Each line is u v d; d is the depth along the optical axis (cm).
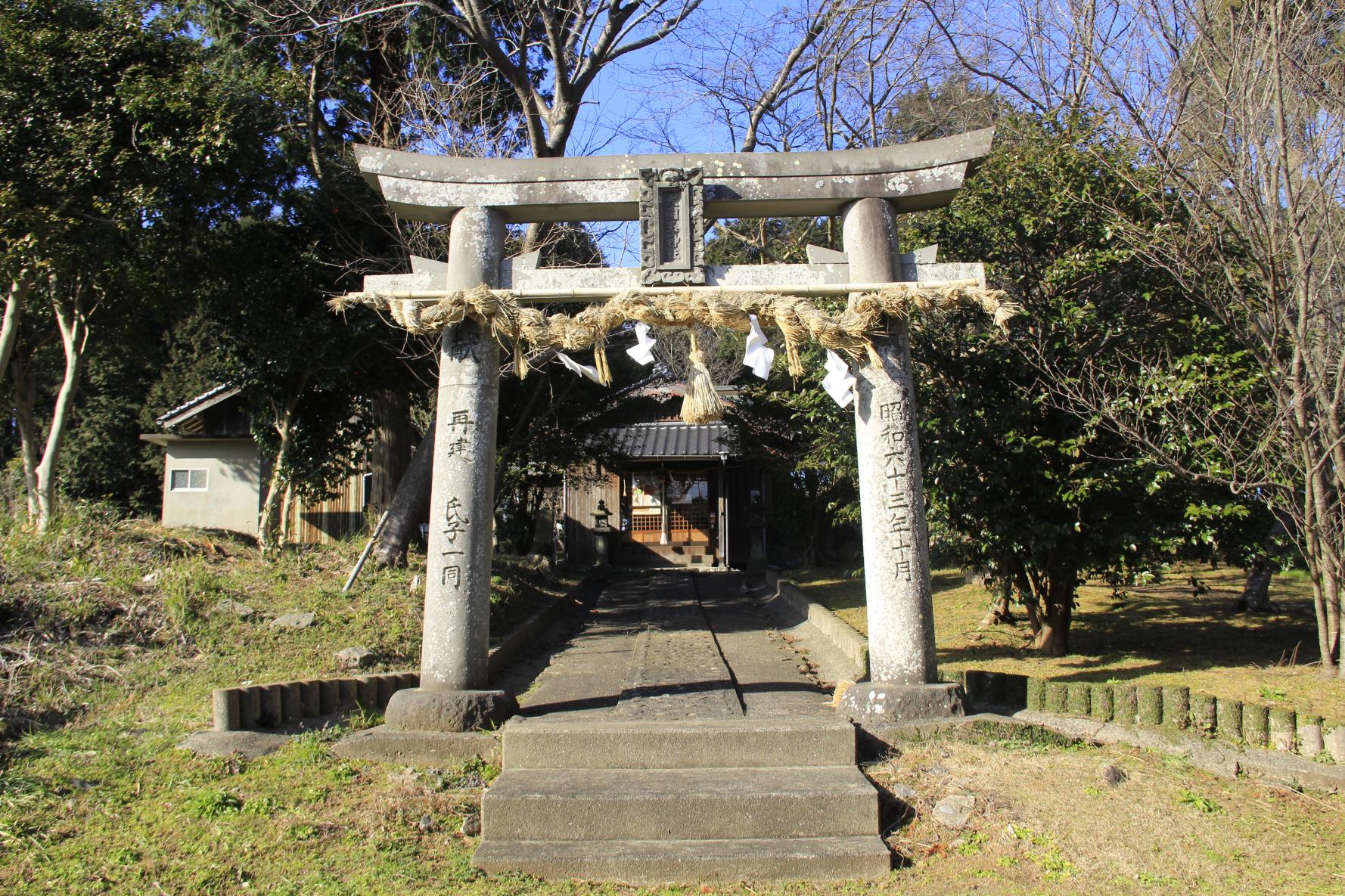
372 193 1187
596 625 1280
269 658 768
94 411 2217
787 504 1856
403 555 1186
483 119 1247
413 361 1241
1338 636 720
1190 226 745
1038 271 842
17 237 871
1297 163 674
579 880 450
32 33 892
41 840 457
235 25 1215
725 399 1766
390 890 432
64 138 885
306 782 531
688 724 561
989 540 798
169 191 948
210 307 1151
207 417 1939
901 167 651
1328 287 675
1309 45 697
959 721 584
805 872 455
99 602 780
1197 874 454
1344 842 478
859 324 617
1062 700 614
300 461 1253
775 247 1470
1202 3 735
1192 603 1090
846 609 1206
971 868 462
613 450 1773
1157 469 742
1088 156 809
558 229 1252
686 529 2234
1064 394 766
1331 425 675
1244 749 565
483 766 566
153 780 525
